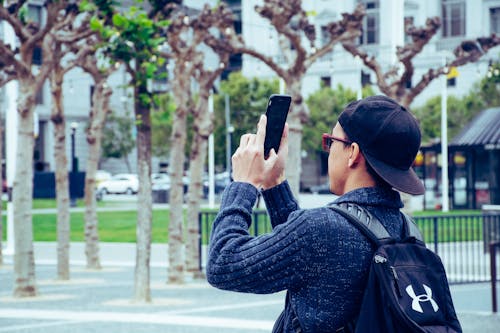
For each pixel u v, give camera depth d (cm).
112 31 1422
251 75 6775
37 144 6975
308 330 302
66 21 1593
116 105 7100
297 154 1748
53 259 2450
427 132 5681
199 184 1877
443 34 5888
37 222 3653
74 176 4806
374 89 6234
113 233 3198
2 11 1484
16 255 1560
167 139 6875
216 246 310
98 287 1747
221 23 1823
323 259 299
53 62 1554
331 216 304
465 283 1686
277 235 303
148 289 1485
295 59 1747
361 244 302
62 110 1859
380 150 315
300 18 1852
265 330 1177
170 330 1183
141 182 1483
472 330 1159
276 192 353
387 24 5962
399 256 298
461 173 3803
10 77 1991
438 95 5709
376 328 292
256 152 324
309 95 6347
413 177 319
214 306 1433
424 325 289
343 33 1830
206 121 1877
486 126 3659
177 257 1755
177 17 1789
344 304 299
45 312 1370
